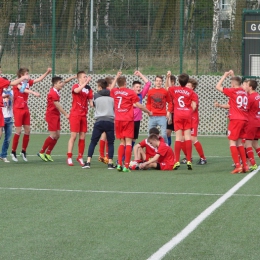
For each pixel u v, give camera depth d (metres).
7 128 29.64
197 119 29.39
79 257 12.52
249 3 54.78
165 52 48.84
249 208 17.80
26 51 50.97
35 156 32.62
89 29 55.03
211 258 12.50
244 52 43.69
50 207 17.91
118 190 21.17
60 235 14.41
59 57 50.38
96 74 49.09
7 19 51.69
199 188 21.70
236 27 51.16
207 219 16.19
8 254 12.78
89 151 27.70
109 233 14.59
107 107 27.39
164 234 14.50
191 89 26.94
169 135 31.25
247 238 14.16
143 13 50.19
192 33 49.66
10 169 27.11
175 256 12.59
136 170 27.08
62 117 48.38
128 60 50.16
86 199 19.33
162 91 29.98
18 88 29.47
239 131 25.86
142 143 27.66
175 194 20.34
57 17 51.12
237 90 25.73
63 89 48.44
